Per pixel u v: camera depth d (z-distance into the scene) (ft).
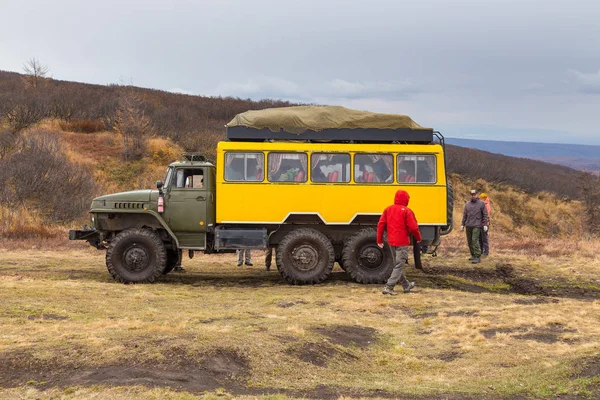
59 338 19.90
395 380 17.48
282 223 37.19
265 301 29.81
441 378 17.53
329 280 38.24
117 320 23.52
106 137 120.47
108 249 35.99
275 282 37.60
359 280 36.63
